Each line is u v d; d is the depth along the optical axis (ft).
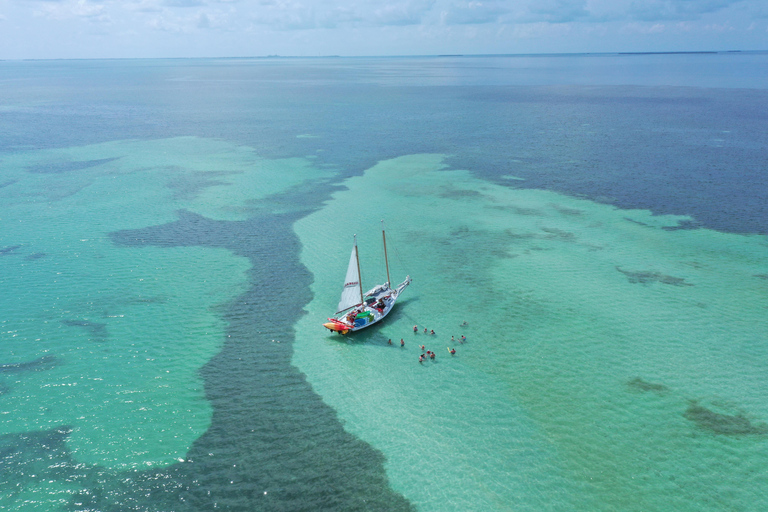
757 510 100.27
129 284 192.34
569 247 223.30
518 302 180.45
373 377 142.72
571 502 102.78
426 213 268.41
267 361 149.59
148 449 116.26
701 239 227.40
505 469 111.14
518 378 141.18
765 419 123.54
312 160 377.09
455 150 401.49
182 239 234.99
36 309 173.47
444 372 144.36
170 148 412.57
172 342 157.48
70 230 242.37
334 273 204.23
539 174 331.36
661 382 137.59
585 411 127.85
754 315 167.73
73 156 382.22
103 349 153.07
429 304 180.75
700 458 112.78
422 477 109.50
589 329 162.91
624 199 280.31
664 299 179.22
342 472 110.83
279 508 102.01
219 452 115.96
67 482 107.14
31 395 132.67
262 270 205.87
